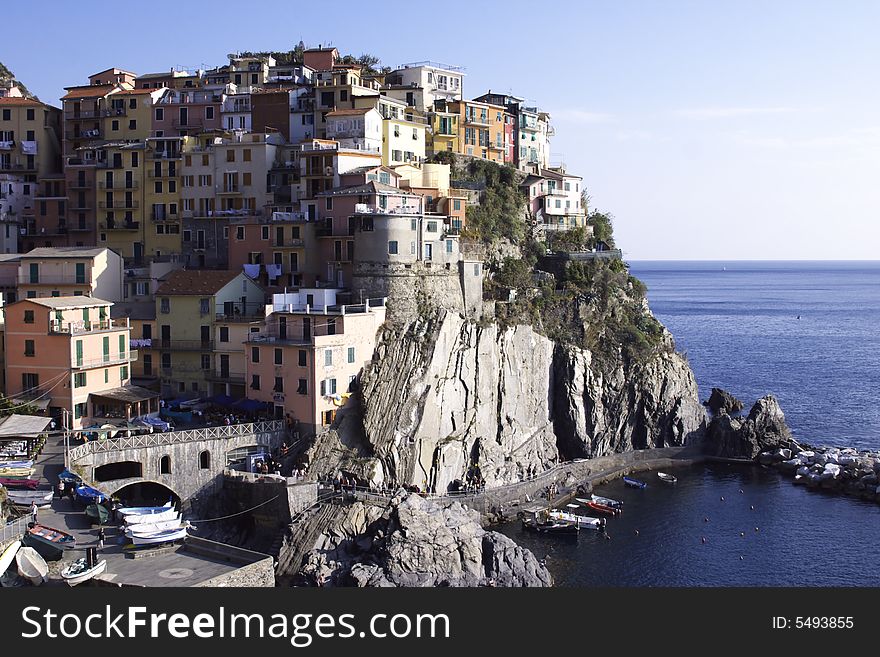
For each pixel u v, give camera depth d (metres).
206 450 100.69
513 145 181.12
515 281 142.00
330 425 109.31
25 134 165.88
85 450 92.62
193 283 121.62
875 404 188.25
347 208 127.81
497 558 92.25
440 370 118.00
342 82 155.38
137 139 163.12
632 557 102.38
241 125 158.12
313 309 116.06
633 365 142.62
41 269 130.38
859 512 118.94
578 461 133.25
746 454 143.50
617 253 158.75
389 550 88.06
